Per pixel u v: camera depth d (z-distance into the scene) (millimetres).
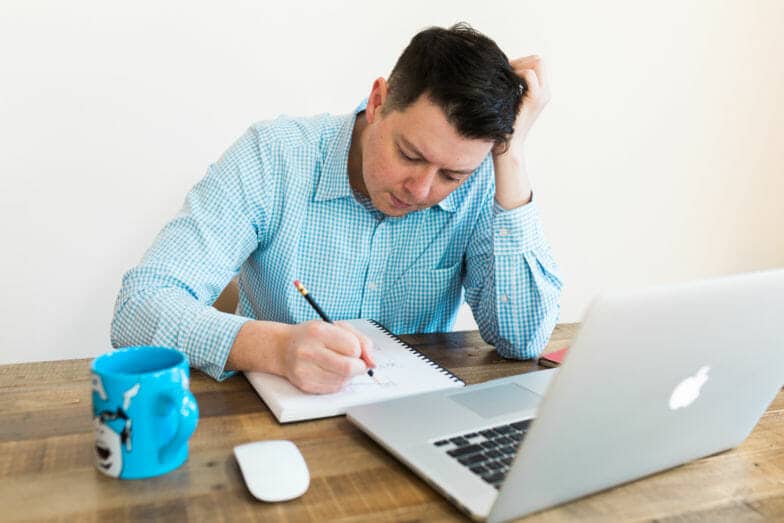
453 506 586
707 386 611
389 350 989
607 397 525
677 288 518
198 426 712
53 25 1582
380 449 687
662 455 646
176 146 1769
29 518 526
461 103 884
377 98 1039
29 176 1644
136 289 944
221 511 556
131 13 1644
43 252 1698
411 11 1927
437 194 1030
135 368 640
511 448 667
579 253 2410
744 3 2396
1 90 1574
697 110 2439
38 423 698
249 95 1812
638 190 2436
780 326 623
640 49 2279
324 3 1823
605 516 591
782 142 2631
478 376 970
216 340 850
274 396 771
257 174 1150
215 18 1726
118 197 1740
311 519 553
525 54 2117
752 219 2688
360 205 1220
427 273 1330
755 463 720
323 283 1254
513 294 1157
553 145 2244
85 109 1657
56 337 1758
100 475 599
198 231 1060
